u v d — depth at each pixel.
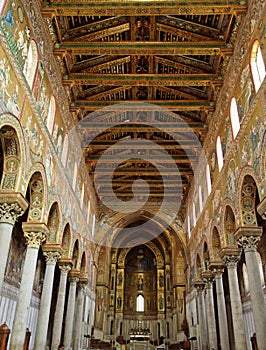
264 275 20.08
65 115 19.41
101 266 36.75
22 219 19.28
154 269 46.75
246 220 14.92
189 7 14.38
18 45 11.63
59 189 17.78
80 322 24.59
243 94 15.00
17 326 12.76
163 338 37.69
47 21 14.81
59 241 17.59
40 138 14.34
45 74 15.21
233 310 16.64
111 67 19.77
